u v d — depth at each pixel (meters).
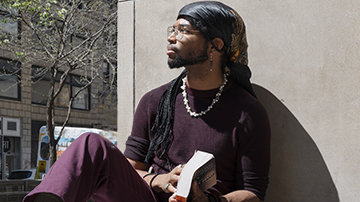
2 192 8.97
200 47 1.77
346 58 2.04
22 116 20.41
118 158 1.48
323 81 2.07
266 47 2.21
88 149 1.37
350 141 1.99
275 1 2.21
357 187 1.96
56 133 13.90
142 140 1.95
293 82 2.13
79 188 1.31
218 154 1.74
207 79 1.83
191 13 1.77
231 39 1.83
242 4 2.29
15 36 13.00
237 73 1.89
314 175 2.04
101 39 12.23
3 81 19.55
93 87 20.14
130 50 2.63
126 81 2.62
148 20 2.59
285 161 2.11
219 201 1.56
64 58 11.46
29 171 16.38
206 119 1.80
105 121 19.12
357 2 2.03
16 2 10.27
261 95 2.20
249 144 1.72
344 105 2.02
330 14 2.09
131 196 1.52
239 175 1.71
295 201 2.07
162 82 2.51
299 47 2.14
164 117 1.88
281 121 2.14
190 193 1.44
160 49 2.53
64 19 11.06
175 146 1.83
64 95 21.19
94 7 11.95
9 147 19.94
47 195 1.22
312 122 2.08
